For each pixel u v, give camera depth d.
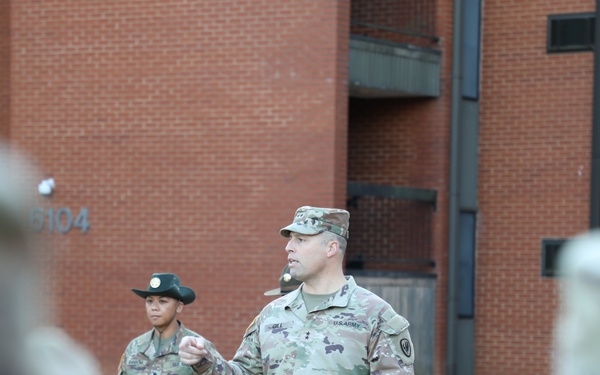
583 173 21.02
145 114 19.53
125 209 19.59
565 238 21.09
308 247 7.61
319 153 18.44
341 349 7.42
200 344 7.09
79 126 19.94
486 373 21.48
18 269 1.47
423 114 20.81
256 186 18.81
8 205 1.47
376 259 19.50
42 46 20.22
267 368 7.63
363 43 19.33
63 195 19.94
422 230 20.58
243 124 18.92
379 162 21.17
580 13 21.06
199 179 19.16
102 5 19.86
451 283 20.56
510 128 21.45
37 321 1.52
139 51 19.61
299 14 18.62
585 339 1.71
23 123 20.28
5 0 21.70
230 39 19.06
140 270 19.45
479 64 21.58
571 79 21.12
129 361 10.14
